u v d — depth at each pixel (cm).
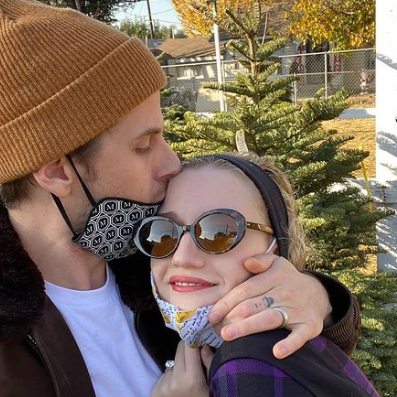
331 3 1669
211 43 3194
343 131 1256
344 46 1708
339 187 464
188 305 130
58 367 119
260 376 112
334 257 389
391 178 476
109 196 132
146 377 139
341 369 126
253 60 434
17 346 117
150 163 137
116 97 127
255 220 135
